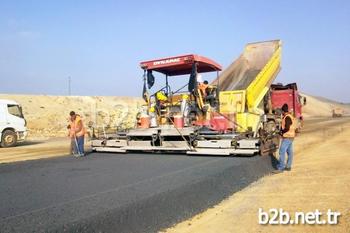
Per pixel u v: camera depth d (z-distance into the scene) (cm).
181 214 695
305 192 871
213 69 1446
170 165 1022
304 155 1445
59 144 2178
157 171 928
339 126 3058
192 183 773
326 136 2142
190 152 1227
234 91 1462
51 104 4784
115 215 571
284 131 1140
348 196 824
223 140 1177
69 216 546
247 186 952
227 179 905
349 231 623
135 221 601
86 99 5422
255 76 1689
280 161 1137
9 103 2097
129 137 1355
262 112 1562
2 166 1075
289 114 1140
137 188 730
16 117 2112
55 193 701
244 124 1377
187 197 737
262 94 1633
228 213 732
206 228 646
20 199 656
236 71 1777
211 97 1354
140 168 988
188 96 1302
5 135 2050
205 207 763
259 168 1092
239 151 1158
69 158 1252
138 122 1408
